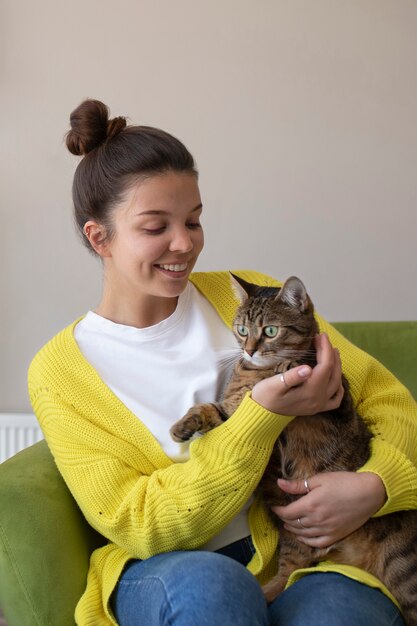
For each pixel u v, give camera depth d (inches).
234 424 49.0
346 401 55.9
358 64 99.2
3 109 101.0
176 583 43.8
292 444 55.3
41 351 58.2
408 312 102.7
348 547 53.6
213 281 62.8
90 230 56.8
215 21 99.0
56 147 101.2
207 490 48.5
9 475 54.9
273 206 101.6
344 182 101.0
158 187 52.9
